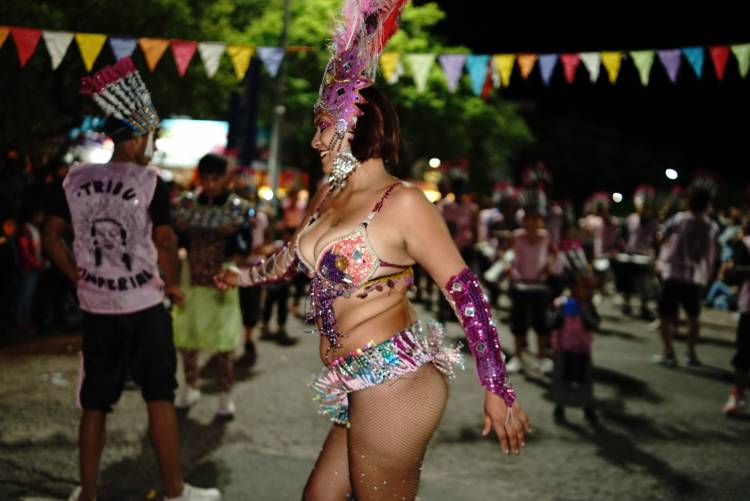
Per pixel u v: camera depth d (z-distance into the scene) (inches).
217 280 130.5
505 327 454.3
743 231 280.1
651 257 522.3
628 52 250.7
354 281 96.7
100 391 147.9
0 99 335.6
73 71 369.1
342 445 106.0
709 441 230.2
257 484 174.9
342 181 103.6
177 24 384.2
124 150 151.6
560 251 383.9
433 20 812.6
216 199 233.9
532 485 185.8
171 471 152.3
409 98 815.1
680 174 1413.6
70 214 148.9
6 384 256.4
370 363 96.6
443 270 95.6
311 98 705.0
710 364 358.3
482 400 268.1
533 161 1418.6
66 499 157.9
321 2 660.1
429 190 883.4
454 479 187.3
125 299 146.7
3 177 361.4
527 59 258.1
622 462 207.3
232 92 467.8
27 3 325.4
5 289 364.2
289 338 376.2
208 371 297.7
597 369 338.6
